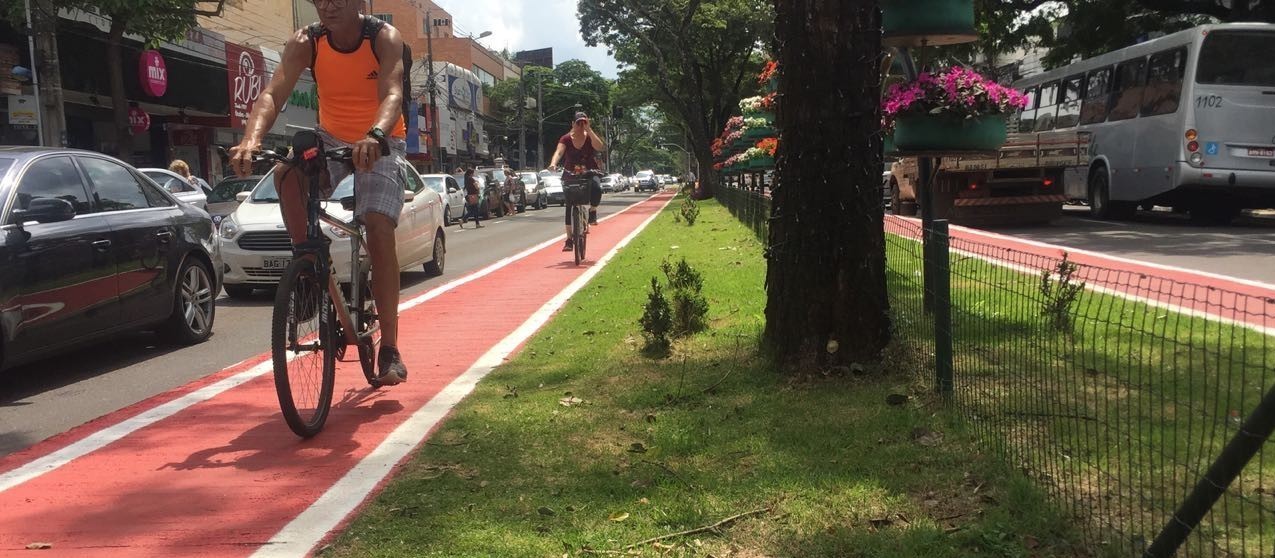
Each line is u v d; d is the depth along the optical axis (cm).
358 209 496
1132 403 400
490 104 7844
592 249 1559
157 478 409
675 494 354
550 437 437
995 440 384
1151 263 1060
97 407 578
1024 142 1636
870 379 497
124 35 2164
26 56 1902
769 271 533
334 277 485
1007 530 303
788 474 367
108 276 664
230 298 1090
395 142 498
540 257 1449
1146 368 448
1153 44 1759
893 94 589
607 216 2825
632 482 369
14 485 406
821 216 507
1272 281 891
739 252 1238
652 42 4103
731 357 571
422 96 5181
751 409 461
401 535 328
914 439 404
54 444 474
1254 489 310
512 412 487
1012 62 4012
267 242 1043
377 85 484
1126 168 1844
